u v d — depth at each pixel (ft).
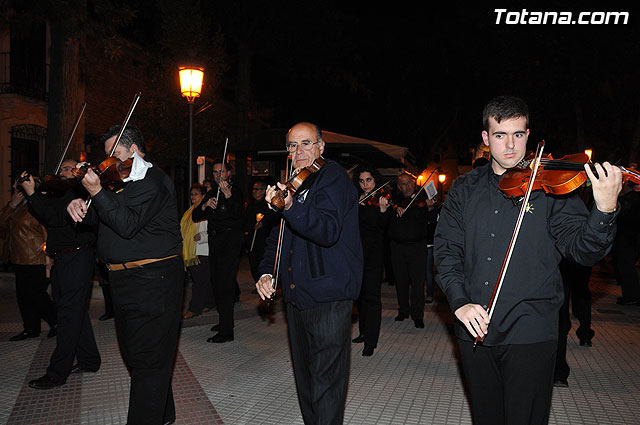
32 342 19.84
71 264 15.25
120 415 13.16
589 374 16.72
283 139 42.19
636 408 13.98
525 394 7.75
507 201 8.06
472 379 8.16
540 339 7.74
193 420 12.91
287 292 10.28
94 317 24.21
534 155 8.67
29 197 15.28
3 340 20.15
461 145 106.01
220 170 20.06
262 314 25.21
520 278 7.81
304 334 10.31
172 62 44.86
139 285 10.79
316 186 9.86
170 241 11.14
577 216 7.61
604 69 64.85
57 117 33.47
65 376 15.25
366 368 17.10
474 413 8.19
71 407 13.66
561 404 14.23
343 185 9.96
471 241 8.26
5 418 12.95
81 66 34.99
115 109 51.96
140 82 55.93
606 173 6.74
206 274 24.70
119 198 10.36
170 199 11.26
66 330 15.12
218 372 16.60
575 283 19.80
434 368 17.11
